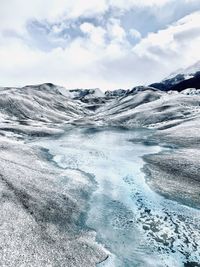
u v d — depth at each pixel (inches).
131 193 1382.9
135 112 5064.0
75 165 1893.5
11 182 1140.5
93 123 4822.8
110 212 1170.0
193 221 1103.6
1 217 880.3
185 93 6752.0
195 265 841.5
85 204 1225.4
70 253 840.9
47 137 3223.4
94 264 826.2
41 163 1744.6
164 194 1363.2
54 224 973.2
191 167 1718.8
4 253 741.9
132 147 2588.6
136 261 856.9
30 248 796.0
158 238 987.3
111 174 1690.5
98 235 992.2
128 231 1028.5
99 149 2495.1
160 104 5241.1
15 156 1704.0
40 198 1109.7
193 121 3422.7
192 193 1359.5
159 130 3518.7
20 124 3937.0
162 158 2016.5
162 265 839.7
